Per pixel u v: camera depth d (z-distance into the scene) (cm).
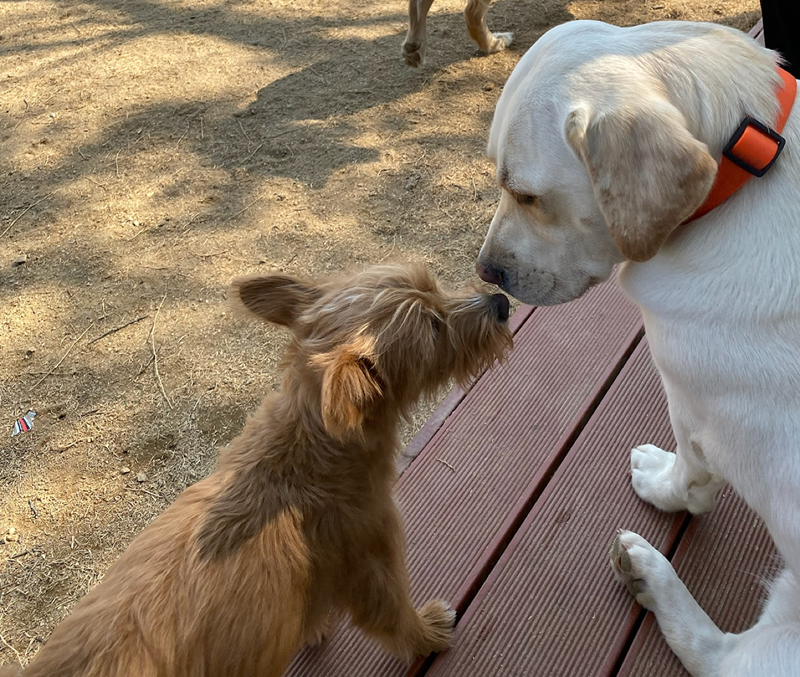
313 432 62
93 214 141
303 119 160
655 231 52
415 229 127
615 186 53
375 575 65
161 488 95
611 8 184
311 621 64
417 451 88
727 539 75
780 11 99
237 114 164
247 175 146
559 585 73
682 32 59
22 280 129
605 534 77
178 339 114
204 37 198
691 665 65
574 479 81
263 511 60
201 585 56
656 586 68
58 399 107
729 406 57
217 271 125
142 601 55
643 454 80
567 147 58
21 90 184
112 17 216
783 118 56
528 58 63
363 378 56
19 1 233
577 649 69
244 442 66
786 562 59
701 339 56
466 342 68
